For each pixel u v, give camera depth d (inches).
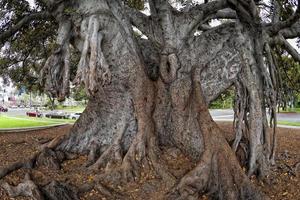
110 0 406.9
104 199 326.0
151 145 375.2
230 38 424.2
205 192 339.3
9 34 443.5
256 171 400.8
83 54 353.7
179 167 364.2
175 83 399.2
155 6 434.6
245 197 343.0
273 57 444.5
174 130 393.4
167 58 406.0
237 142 411.5
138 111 386.6
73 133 413.7
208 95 407.8
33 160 376.8
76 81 346.0
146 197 331.3
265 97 419.5
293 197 377.1
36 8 474.9
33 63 666.8
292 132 899.4
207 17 452.4
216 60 416.2
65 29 388.8
